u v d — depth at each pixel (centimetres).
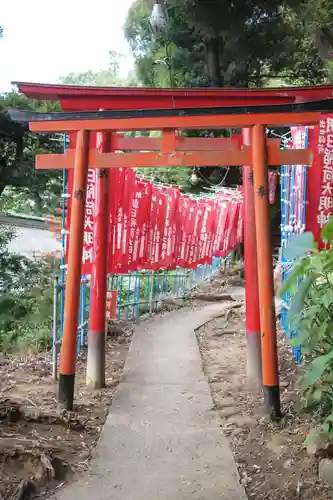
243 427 446
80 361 685
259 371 575
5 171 1183
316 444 375
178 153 501
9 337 854
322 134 570
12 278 1248
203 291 1488
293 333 631
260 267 476
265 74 1659
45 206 1341
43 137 1170
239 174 1748
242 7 1368
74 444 406
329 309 379
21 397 520
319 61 1611
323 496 320
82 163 503
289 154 489
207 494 328
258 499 325
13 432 406
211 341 855
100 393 555
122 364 686
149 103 546
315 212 571
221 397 541
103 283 581
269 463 373
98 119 496
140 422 459
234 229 1499
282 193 821
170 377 612
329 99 474
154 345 795
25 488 320
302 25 1398
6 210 1622
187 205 1113
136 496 325
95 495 326
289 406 482
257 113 480
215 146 512
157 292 1202
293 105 475
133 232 822
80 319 738
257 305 580
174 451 396
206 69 1595
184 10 1362
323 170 569
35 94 542
